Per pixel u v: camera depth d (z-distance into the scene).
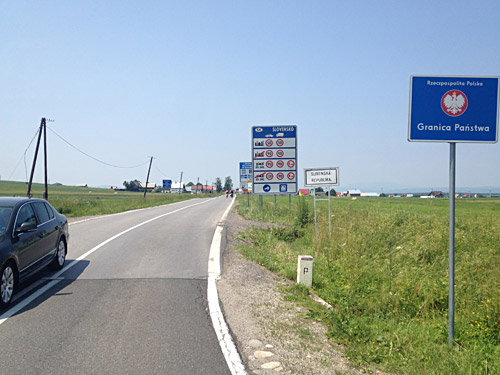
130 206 35.84
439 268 11.25
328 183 15.62
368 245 13.30
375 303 7.80
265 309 6.98
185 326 6.05
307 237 16.69
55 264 9.48
